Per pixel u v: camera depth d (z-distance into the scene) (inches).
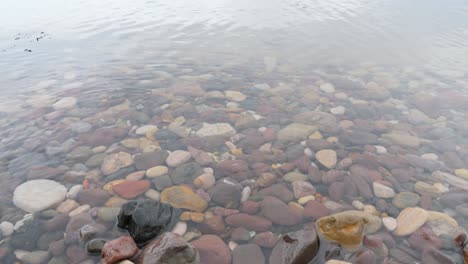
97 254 22.9
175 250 21.8
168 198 27.8
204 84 48.8
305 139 36.7
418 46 63.3
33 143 34.9
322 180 30.5
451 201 27.9
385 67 55.2
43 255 22.8
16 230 24.6
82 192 28.4
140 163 32.3
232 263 22.3
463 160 33.3
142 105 43.1
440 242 23.7
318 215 26.4
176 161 32.6
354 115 41.7
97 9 87.9
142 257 21.6
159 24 75.0
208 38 66.9
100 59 56.2
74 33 68.3
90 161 32.4
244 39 66.8
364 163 32.7
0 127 37.3
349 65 55.9
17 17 79.2
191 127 38.7
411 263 22.2
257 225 25.4
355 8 90.0
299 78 51.4
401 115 41.9
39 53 57.9
